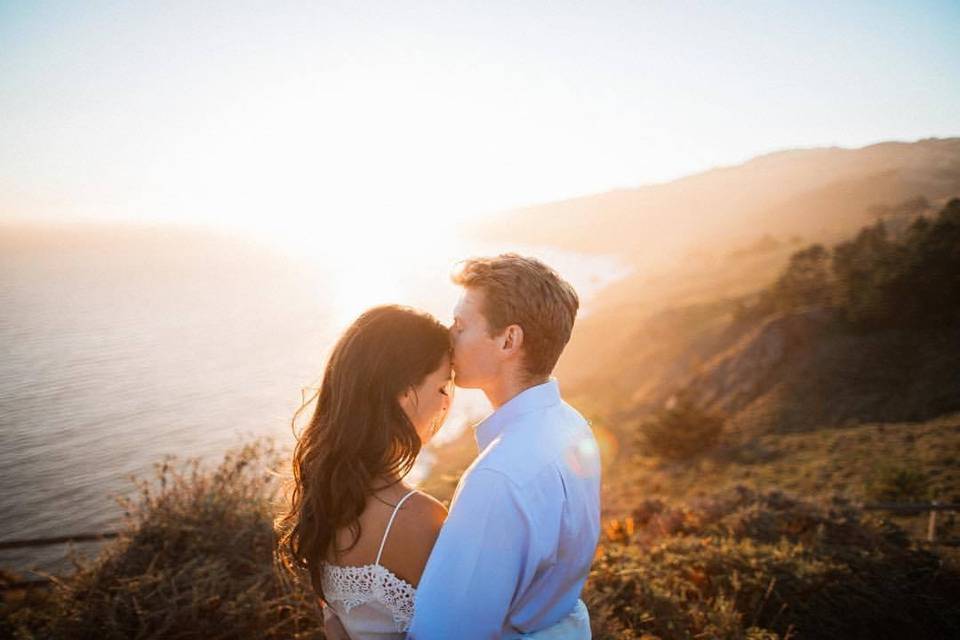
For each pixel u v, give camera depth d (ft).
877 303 117.70
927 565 15.71
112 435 132.67
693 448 85.46
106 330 333.62
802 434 85.76
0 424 147.02
